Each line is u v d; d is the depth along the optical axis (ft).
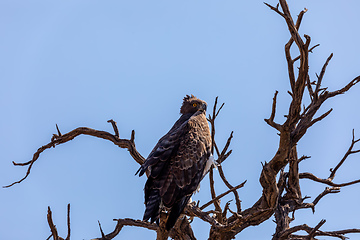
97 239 49.16
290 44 44.21
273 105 44.50
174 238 48.39
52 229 39.22
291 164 52.54
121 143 52.75
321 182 53.88
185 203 44.21
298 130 45.70
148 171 47.42
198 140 46.78
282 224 50.78
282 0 43.45
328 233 47.47
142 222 50.29
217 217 45.52
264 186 46.55
